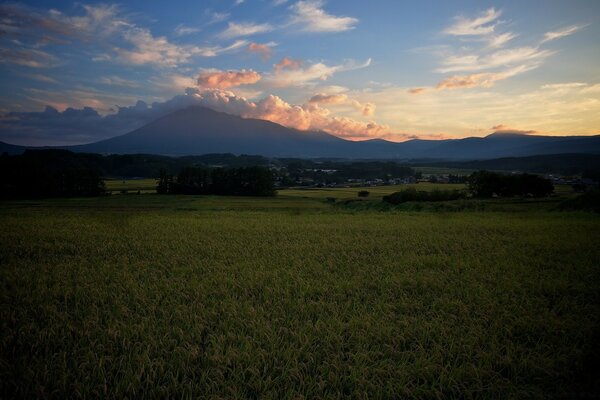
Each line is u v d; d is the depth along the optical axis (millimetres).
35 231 27625
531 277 14625
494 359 8453
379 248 21156
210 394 7227
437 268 16500
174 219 37344
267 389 7555
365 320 10469
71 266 17094
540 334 9703
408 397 7371
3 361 8195
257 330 9781
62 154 152000
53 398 7328
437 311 11273
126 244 22609
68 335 9719
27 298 12336
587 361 8469
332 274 15602
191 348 8742
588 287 13211
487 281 14547
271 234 26641
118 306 11633
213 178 105250
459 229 28375
